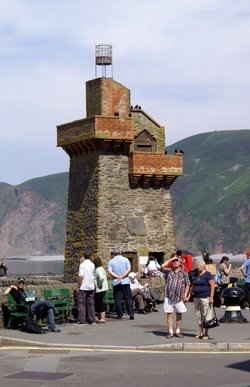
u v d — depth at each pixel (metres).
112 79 57.44
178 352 24.23
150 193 57.34
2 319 29.11
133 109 57.97
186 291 26.58
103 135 55.38
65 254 59.12
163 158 57.34
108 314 34.53
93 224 55.97
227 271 37.69
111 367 21.11
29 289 31.77
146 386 18.36
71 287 33.16
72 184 58.97
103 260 55.31
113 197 56.06
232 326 29.80
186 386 18.30
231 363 21.69
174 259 26.73
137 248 56.44
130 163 56.62
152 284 40.62
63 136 59.00
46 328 29.23
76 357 22.98
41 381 19.08
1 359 22.66
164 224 57.72
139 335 27.42
